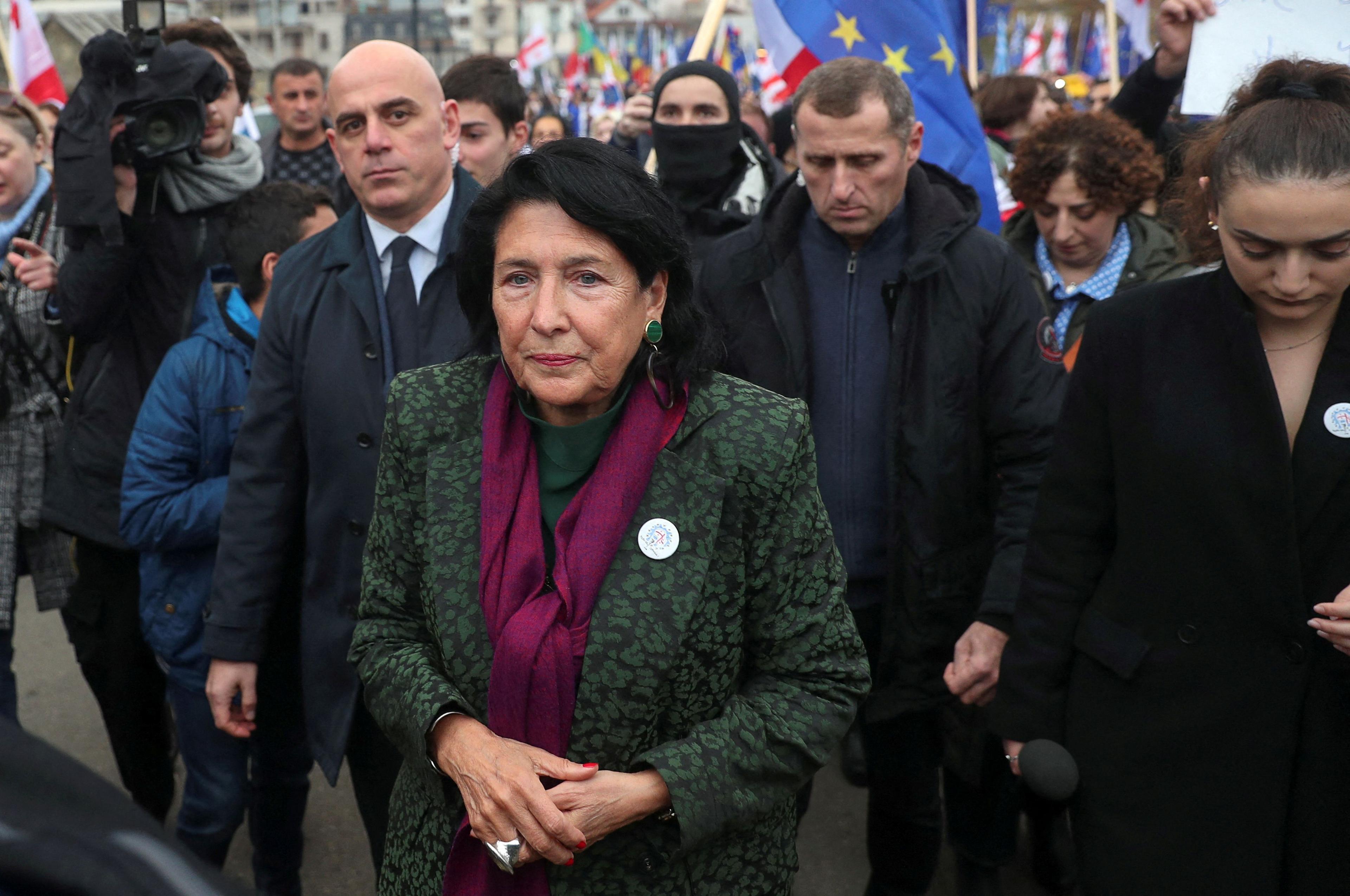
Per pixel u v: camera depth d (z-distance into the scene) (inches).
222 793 109.9
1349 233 64.7
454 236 95.4
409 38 3376.0
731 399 63.2
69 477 118.2
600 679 58.4
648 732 59.8
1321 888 71.1
